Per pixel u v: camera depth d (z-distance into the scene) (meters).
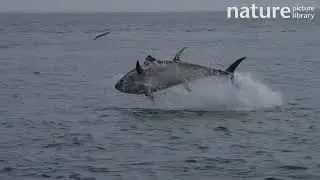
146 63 55.75
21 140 44.09
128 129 48.31
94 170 36.12
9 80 86.81
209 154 39.66
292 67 103.19
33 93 71.38
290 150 40.59
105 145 42.44
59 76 92.94
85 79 88.12
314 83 78.75
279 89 72.12
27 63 118.38
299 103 60.69
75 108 59.34
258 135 45.44
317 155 39.09
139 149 41.25
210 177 34.44
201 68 54.69
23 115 55.22
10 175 35.19
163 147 41.78
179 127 49.00
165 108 57.62
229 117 52.94
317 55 130.38
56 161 38.12
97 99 65.69
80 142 43.41
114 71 100.81
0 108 59.50
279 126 48.78
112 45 177.25
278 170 35.72
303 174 34.91
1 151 40.69
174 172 35.56
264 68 101.62
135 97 65.94
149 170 36.00
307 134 45.56
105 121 51.84
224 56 128.50
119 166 36.91
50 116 54.62
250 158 38.53
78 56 137.75
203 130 47.59
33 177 34.78
